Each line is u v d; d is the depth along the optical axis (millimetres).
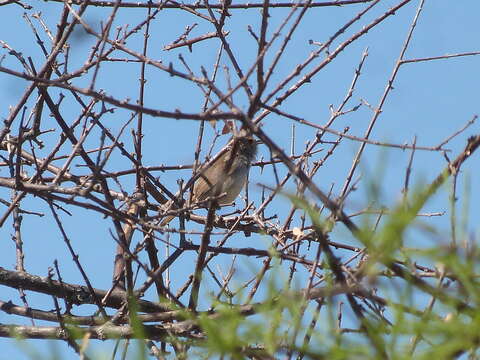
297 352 6102
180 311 5922
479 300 5188
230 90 9555
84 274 11500
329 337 5535
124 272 13195
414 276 5770
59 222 11359
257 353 5891
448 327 5176
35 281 12922
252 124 7961
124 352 7734
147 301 11750
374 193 5832
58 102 11680
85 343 5969
